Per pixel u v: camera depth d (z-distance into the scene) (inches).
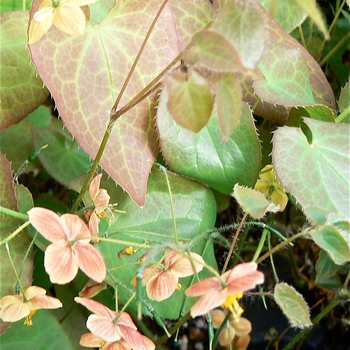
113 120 8.8
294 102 10.0
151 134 9.7
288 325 12.3
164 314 9.8
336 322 12.4
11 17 10.4
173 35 9.8
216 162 10.0
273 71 10.4
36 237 9.7
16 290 9.0
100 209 9.2
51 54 9.3
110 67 9.6
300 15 11.4
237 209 12.2
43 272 11.2
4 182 9.5
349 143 9.5
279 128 9.4
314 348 12.1
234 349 11.5
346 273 11.3
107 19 9.7
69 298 11.1
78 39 9.5
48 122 13.1
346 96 10.9
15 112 10.4
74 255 8.1
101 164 9.4
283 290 8.0
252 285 7.5
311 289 12.7
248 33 7.1
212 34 7.1
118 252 9.9
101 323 8.1
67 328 10.7
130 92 9.6
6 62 10.3
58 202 12.6
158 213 10.3
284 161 9.2
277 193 10.3
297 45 11.2
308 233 8.1
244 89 10.8
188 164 10.0
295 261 12.7
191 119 7.2
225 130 7.4
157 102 9.7
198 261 8.1
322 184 9.3
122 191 10.3
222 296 7.6
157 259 9.9
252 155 10.0
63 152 11.9
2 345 10.0
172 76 7.1
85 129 9.4
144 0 9.8
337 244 7.8
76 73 9.4
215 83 7.3
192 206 10.4
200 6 10.9
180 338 12.4
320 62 13.4
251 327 12.0
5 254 9.4
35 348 10.0
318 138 9.5
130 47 9.7
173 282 8.6
